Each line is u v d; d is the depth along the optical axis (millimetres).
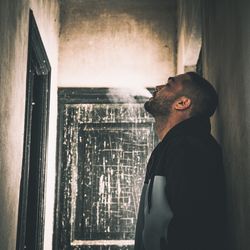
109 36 4066
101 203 3754
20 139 2377
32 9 2754
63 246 3666
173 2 4105
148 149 3850
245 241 1265
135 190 3779
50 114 3555
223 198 1497
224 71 1628
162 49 4035
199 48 3219
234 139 1439
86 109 3934
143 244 1588
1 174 1938
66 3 4125
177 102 1778
